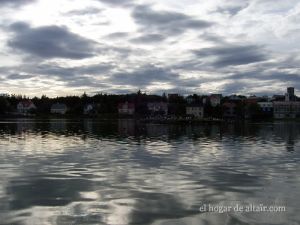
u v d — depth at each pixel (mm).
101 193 20547
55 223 15734
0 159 33625
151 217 16547
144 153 39031
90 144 49906
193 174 26312
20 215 16688
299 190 21609
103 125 122938
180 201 19016
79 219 16234
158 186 22297
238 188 21969
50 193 20500
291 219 16453
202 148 45062
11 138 60688
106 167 29250
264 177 25406
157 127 110875
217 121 146125
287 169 28969
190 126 121375
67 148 44062
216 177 25250
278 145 50656
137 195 20125
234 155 37938
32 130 88062
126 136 67875
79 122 154625
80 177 24969
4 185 22375
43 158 34500
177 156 36562
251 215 16938
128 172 26953
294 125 136500
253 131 91562
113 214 16922
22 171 27203
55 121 168375
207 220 16234
